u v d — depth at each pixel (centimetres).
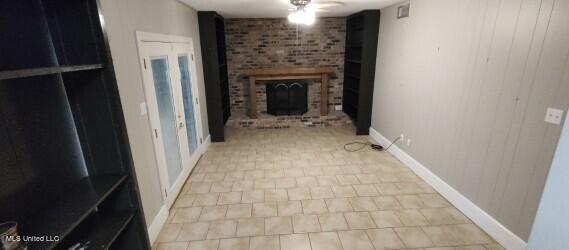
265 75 570
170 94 312
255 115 587
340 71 616
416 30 352
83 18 133
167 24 305
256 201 305
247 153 446
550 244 129
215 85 473
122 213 165
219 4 374
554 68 186
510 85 219
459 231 252
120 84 202
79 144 154
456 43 279
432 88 323
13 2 116
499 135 232
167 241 244
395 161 407
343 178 355
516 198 219
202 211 288
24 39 121
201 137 438
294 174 369
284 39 589
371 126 519
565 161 118
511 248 224
